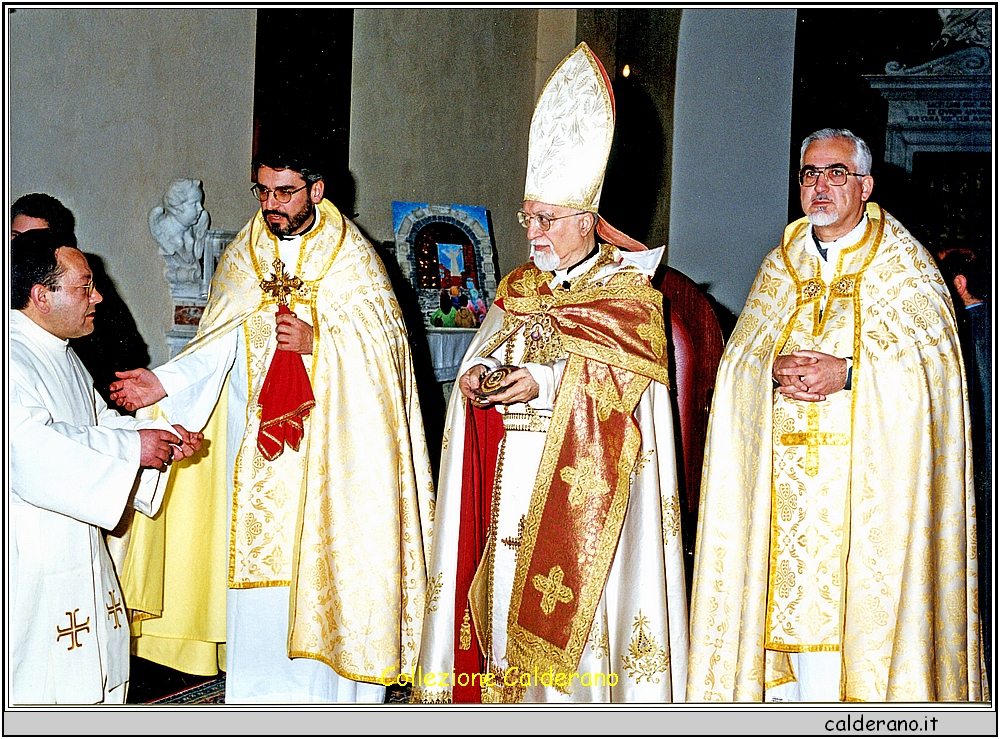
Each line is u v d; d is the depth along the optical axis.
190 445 3.22
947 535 3.12
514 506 3.14
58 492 2.98
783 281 3.34
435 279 6.31
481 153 7.17
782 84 6.35
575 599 3.00
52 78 4.70
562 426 3.04
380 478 3.64
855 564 3.08
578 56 3.14
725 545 3.28
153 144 5.07
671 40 6.50
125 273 4.90
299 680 3.68
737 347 3.38
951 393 3.14
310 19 5.80
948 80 5.74
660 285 4.27
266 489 3.66
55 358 3.16
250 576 3.66
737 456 3.31
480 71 7.14
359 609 3.57
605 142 3.11
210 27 5.33
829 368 3.08
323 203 3.86
